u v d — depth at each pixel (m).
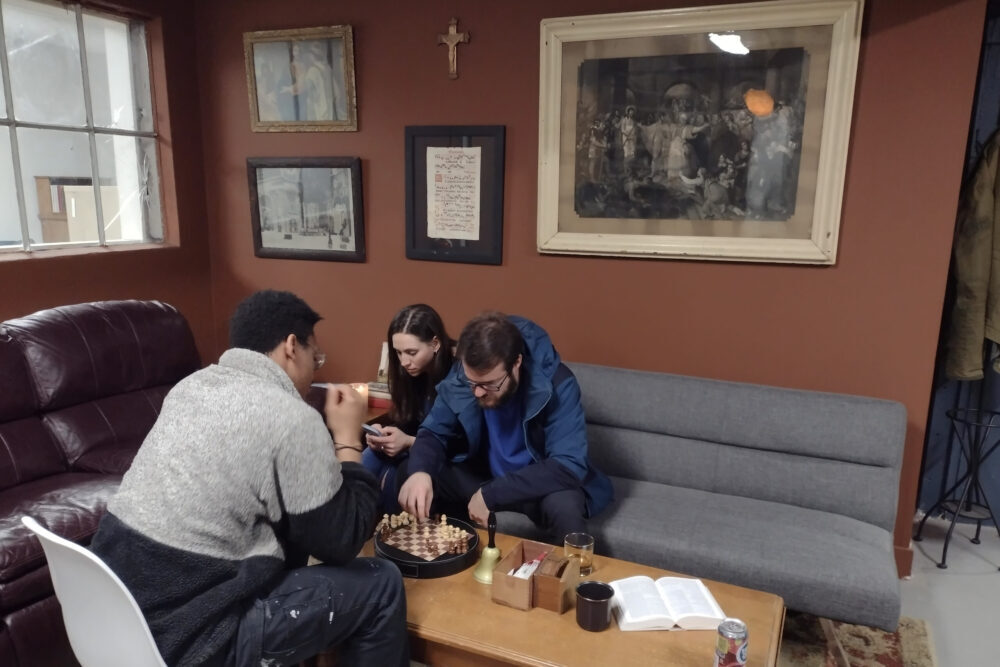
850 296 2.33
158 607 1.22
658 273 2.55
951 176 2.16
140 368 2.53
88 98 2.76
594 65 2.49
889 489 2.12
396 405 2.34
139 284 2.93
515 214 2.72
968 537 2.69
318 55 2.88
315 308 3.14
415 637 1.45
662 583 1.55
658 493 2.28
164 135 3.02
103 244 2.87
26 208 2.57
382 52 2.80
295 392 1.36
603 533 2.01
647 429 2.41
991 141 2.36
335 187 2.97
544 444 2.02
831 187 2.27
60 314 2.38
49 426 2.26
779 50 2.27
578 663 1.31
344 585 1.38
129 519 1.21
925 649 2.00
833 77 2.21
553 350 2.03
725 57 2.34
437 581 1.59
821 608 1.80
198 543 1.21
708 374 2.55
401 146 2.85
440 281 2.89
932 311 2.25
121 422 2.41
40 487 2.07
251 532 1.27
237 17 3.00
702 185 2.44
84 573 1.15
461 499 2.11
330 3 2.85
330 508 1.30
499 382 1.79
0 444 2.10
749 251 2.39
